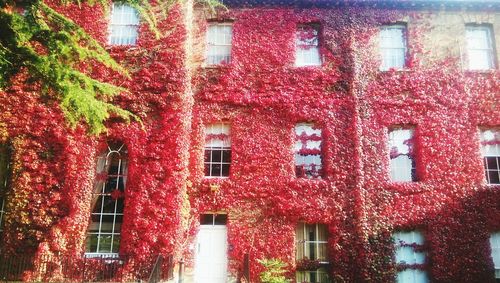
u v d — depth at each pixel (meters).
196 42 17.75
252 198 16.11
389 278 15.48
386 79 17.42
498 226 16.05
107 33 16.14
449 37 18.08
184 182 14.97
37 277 13.22
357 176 16.28
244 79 17.30
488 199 16.25
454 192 16.30
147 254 13.85
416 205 16.14
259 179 16.28
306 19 18.17
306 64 18.00
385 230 15.88
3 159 14.88
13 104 14.95
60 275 13.31
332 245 15.72
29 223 14.09
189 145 16.27
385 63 18.03
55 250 13.80
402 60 18.08
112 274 13.46
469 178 16.45
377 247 15.70
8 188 14.47
